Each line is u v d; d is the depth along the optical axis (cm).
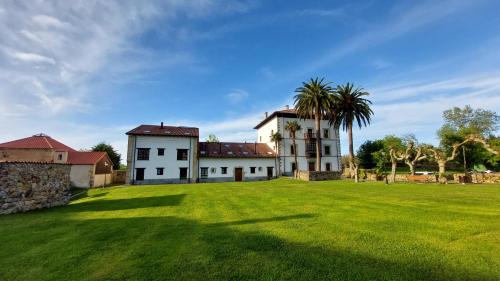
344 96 3416
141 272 432
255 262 462
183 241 604
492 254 475
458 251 494
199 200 1371
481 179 2766
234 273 419
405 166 6353
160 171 3534
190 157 3697
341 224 738
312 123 4531
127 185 3259
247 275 411
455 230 646
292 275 406
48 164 1305
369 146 6341
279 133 4231
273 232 663
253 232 670
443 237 587
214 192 1800
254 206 1127
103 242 610
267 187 2195
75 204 1404
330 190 1808
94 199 1617
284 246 547
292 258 477
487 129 4372
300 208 1040
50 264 477
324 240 583
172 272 429
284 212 957
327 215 877
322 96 3412
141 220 870
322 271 417
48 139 3156
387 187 2030
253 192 1747
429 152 3070
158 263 470
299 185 2389
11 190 1090
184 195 1633
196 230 707
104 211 1094
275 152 4316
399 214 869
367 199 1280
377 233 632
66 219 919
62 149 3064
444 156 2898
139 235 669
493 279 379
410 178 3112
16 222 875
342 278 391
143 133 3519
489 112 4491
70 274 432
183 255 508
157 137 3603
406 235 610
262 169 4094
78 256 515
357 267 430
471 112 4662
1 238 659
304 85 3584
